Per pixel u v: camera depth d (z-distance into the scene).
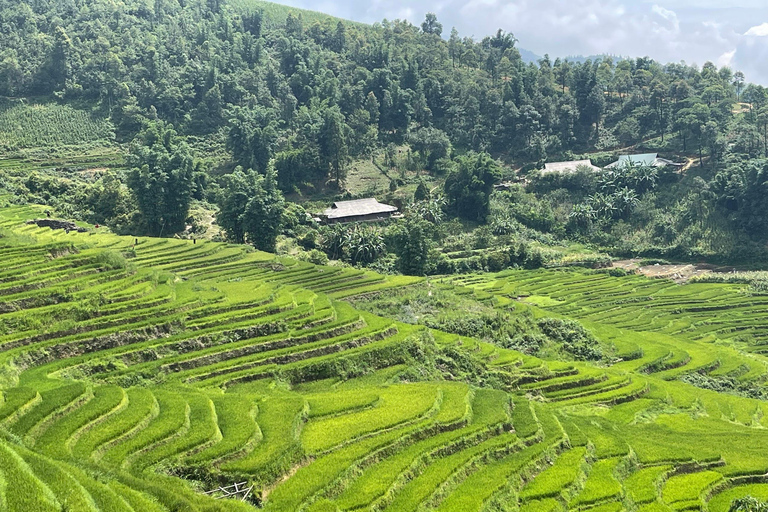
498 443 54.78
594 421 67.38
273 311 75.00
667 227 159.00
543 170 187.25
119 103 180.75
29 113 173.50
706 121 183.62
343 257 141.88
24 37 196.50
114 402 48.72
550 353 89.69
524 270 147.50
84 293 68.00
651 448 61.25
